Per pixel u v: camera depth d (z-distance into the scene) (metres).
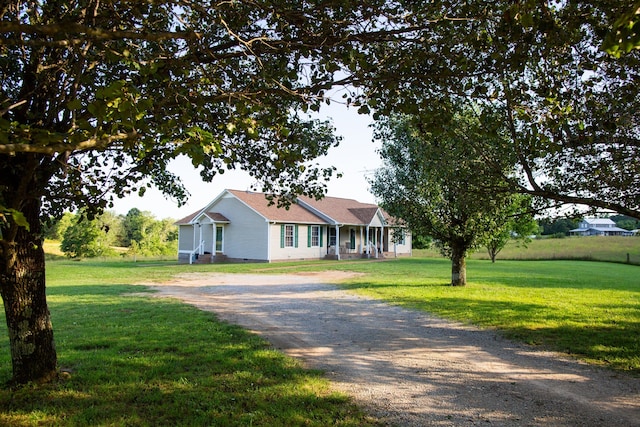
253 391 5.29
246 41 4.06
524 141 5.22
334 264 29.73
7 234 4.22
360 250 39.81
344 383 5.76
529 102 5.30
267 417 4.56
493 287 15.91
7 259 4.88
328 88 4.08
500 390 5.55
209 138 2.71
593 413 4.82
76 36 3.85
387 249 43.66
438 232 15.62
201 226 33.44
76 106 2.52
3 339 8.02
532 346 7.71
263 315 10.80
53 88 4.75
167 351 7.05
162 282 18.83
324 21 3.96
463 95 4.35
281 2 4.09
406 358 7.02
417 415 4.73
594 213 7.73
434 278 20.20
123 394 5.17
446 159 10.27
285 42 4.05
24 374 5.41
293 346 7.71
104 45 3.22
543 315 10.26
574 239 56.25
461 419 4.64
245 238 32.62
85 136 2.54
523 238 33.34
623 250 43.97
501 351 7.43
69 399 5.01
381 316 10.61
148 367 6.17
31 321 5.42
